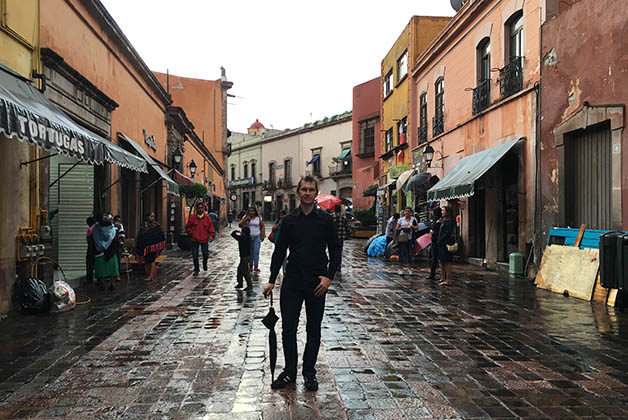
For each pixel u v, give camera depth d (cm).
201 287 1004
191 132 2584
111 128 1299
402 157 2484
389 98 2775
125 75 1450
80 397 402
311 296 431
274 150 5947
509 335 612
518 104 1259
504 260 1363
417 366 486
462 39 1662
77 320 692
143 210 1848
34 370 471
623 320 701
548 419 362
